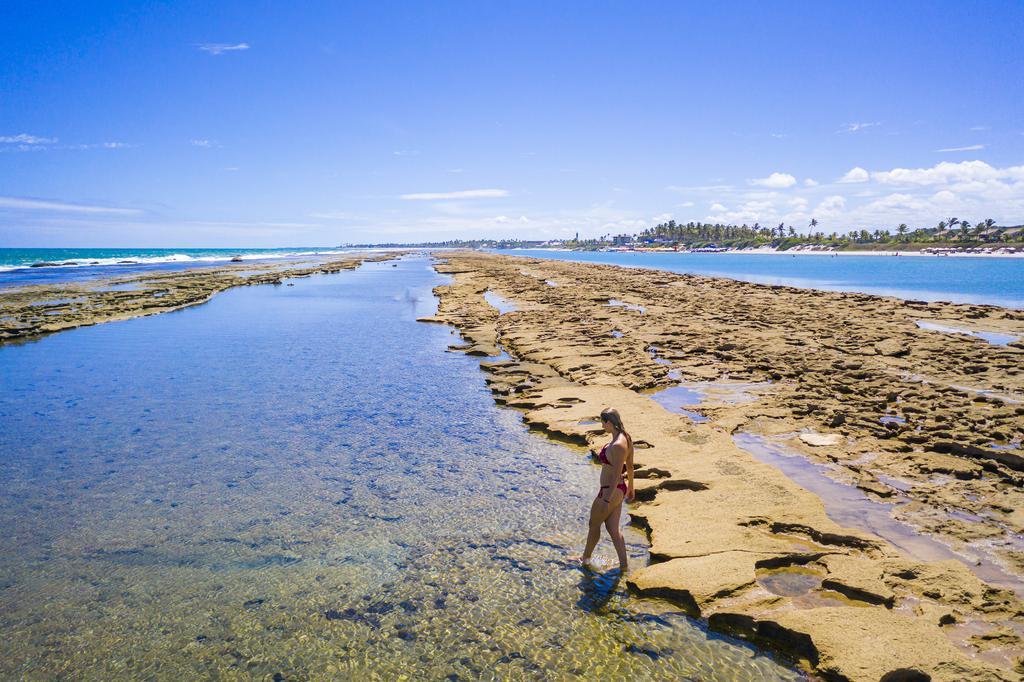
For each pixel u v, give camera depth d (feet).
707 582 20.85
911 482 30.25
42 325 90.84
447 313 108.88
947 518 26.08
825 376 54.08
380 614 19.83
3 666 17.31
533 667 17.28
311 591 21.13
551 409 44.73
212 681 16.71
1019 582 20.89
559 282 189.88
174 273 243.40
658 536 24.86
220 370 61.21
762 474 30.73
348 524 26.35
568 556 23.71
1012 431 36.55
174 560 23.26
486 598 20.74
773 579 21.74
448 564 22.98
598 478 32.01
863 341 72.59
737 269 316.19
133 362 65.57
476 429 41.22
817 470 32.19
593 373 57.00
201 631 18.92
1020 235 613.11
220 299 144.87
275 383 55.26
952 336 76.43
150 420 43.11
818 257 599.57
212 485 30.91
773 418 41.86
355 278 232.32
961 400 44.83
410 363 65.41
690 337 78.23
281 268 296.30
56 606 20.26
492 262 369.09
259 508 28.07
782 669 17.16
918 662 16.35
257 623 19.35
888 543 23.54
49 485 30.99
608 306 118.42
